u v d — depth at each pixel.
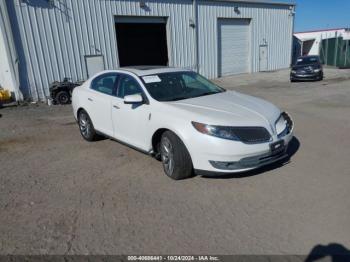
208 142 3.95
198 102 4.64
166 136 4.43
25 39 13.62
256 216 3.45
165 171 4.62
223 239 3.09
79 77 15.42
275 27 24.98
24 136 7.64
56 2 14.23
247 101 4.82
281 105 10.19
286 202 3.71
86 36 15.39
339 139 6.02
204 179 4.42
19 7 13.29
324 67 27.53
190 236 3.16
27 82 13.95
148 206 3.80
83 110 6.53
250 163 4.04
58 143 6.80
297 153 5.31
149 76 5.21
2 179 4.90
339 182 4.17
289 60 27.06
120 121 5.38
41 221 3.58
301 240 3.01
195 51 20.17
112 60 16.48
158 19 18.33
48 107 12.59
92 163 5.38
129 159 5.46
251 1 22.53
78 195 4.20
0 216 3.73
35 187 4.53
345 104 9.73
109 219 3.55
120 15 16.45
